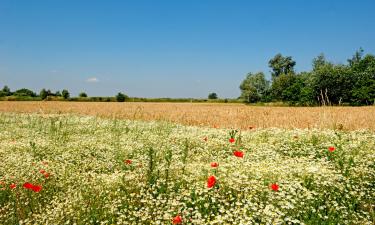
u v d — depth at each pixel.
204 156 9.45
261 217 5.00
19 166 7.90
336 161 7.79
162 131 15.17
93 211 5.42
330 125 15.77
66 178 7.15
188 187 6.31
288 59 116.25
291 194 5.57
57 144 11.52
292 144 10.98
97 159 9.60
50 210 5.71
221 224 5.04
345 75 74.12
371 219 5.23
